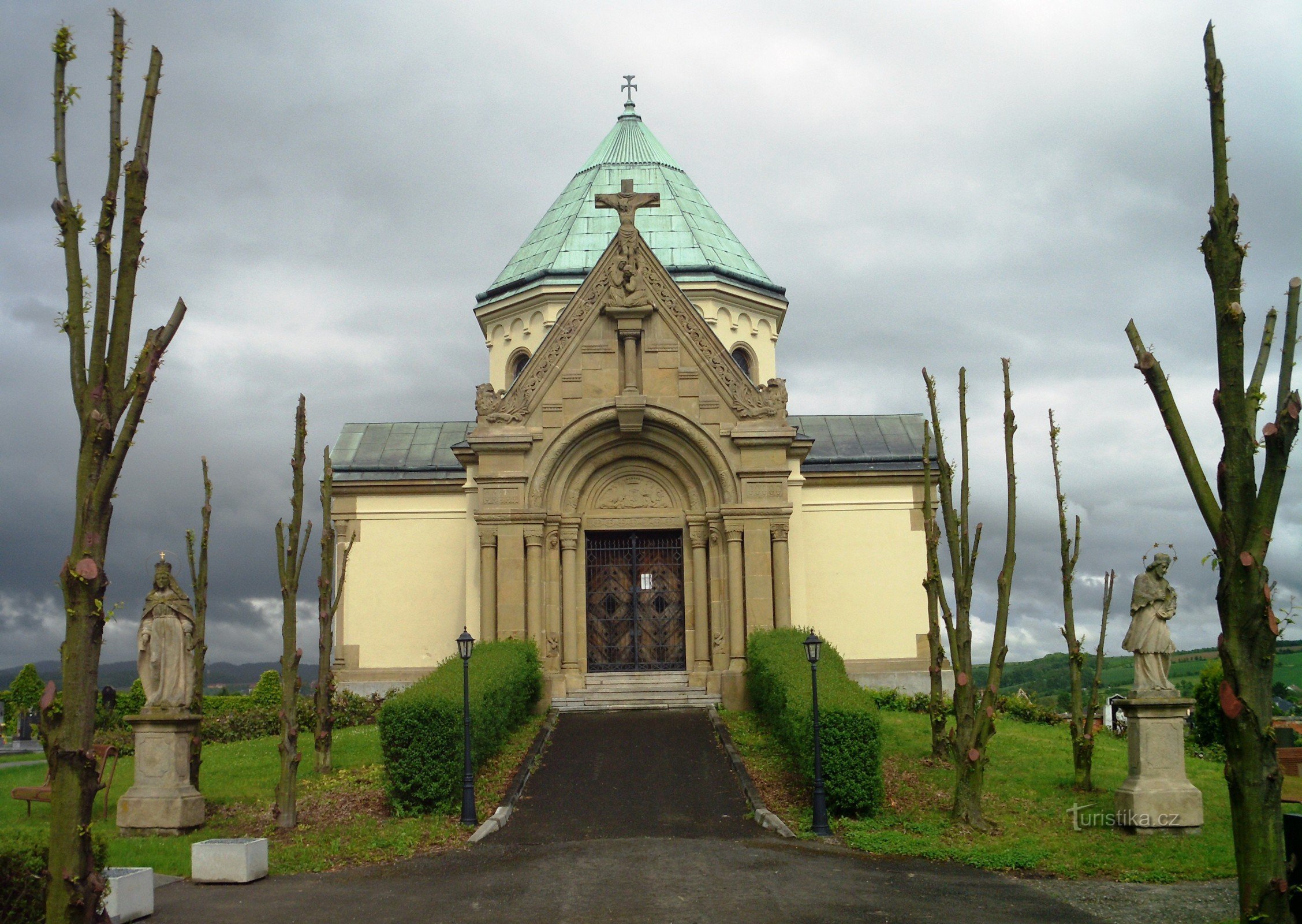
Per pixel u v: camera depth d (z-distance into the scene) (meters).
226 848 16.05
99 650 8.03
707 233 38.28
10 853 11.89
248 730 32.59
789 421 40.50
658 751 24.59
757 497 30.41
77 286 8.25
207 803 21.62
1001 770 23.38
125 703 35.75
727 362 31.08
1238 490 7.90
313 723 33.12
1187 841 17.94
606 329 31.23
